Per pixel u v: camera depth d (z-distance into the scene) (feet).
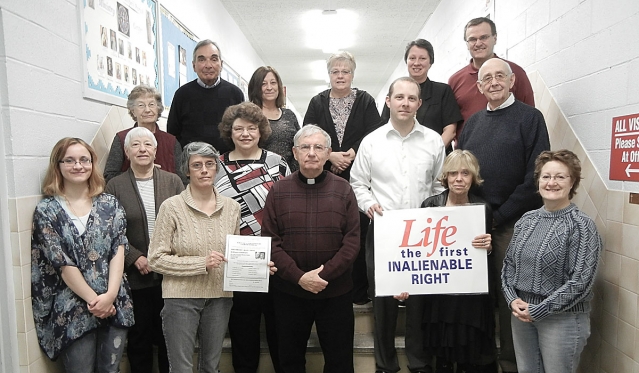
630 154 5.98
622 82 6.14
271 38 22.03
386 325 7.13
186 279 6.07
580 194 7.30
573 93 7.54
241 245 6.11
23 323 5.98
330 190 6.39
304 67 29.19
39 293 6.12
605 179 6.60
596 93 6.82
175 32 12.32
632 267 5.94
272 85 8.74
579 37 7.33
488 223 6.56
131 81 9.44
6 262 5.85
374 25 19.71
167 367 7.57
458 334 6.48
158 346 7.57
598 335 6.81
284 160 7.76
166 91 11.61
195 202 6.25
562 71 7.94
